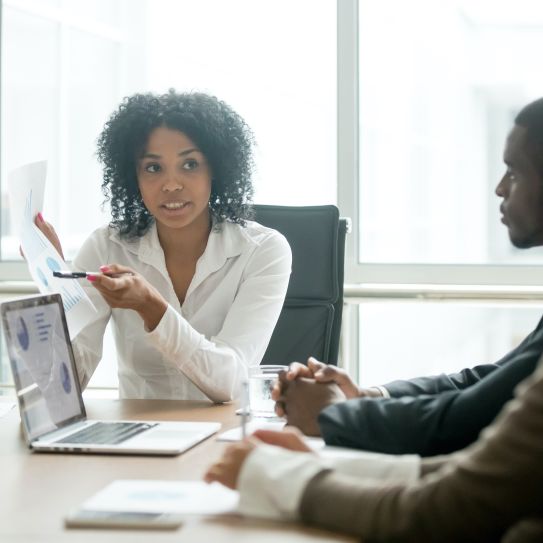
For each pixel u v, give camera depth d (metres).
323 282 2.81
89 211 4.26
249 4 4.02
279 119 4.00
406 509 1.14
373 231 3.98
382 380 3.96
